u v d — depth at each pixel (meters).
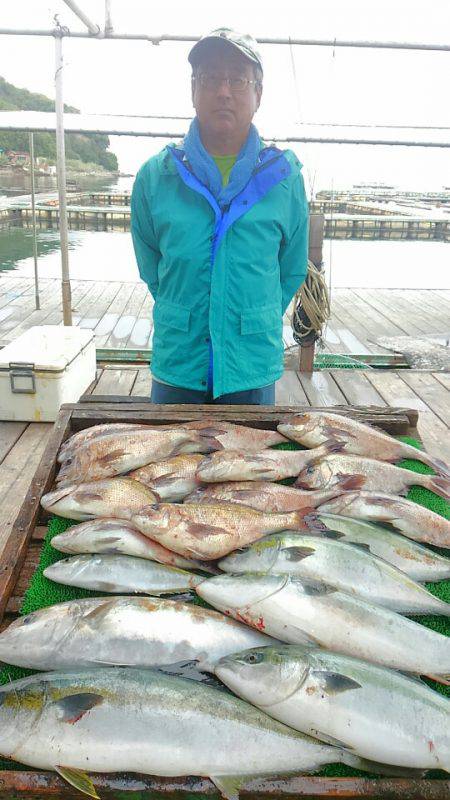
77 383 4.96
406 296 11.01
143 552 2.04
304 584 1.83
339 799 1.38
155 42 5.04
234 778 1.42
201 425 2.82
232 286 2.89
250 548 2.05
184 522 2.05
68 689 1.54
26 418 4.54
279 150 2.93
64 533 2.11
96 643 1.73
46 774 1.41
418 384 5.79
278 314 3.13
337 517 2.25
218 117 2.73
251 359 3.04
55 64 5.32
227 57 2.60
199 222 2.84
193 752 1.46
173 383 3.15
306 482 2.49
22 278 11.33
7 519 3.25
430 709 1.52
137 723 1.48
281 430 2.88
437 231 24.72
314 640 1.77
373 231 24.88
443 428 4.67
